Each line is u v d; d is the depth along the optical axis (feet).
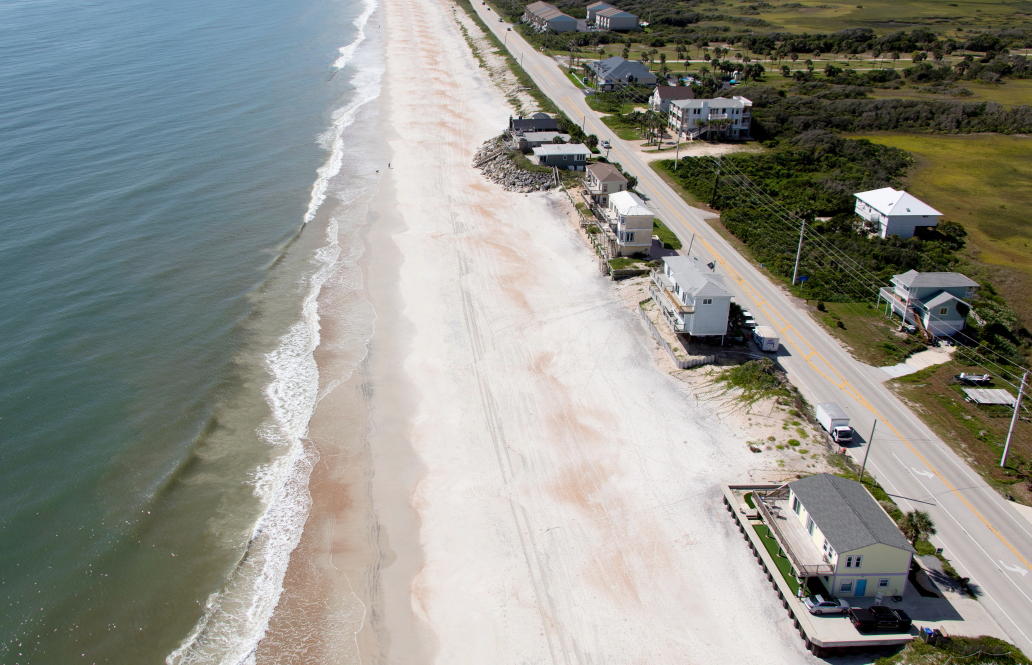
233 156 363.56
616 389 201.57
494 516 158.81
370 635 132.26
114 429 179.11
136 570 142.72
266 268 262.06
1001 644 124.47
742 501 159.43
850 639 125.59
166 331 220.84
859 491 148.25
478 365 212.64
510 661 127.13
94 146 358.64
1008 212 317.63
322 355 216.54
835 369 208.13
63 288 236.84
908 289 224.74
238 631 132.26
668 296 224.94
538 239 292.61
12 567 140.67
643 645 129.49
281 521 157.48
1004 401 191.93
